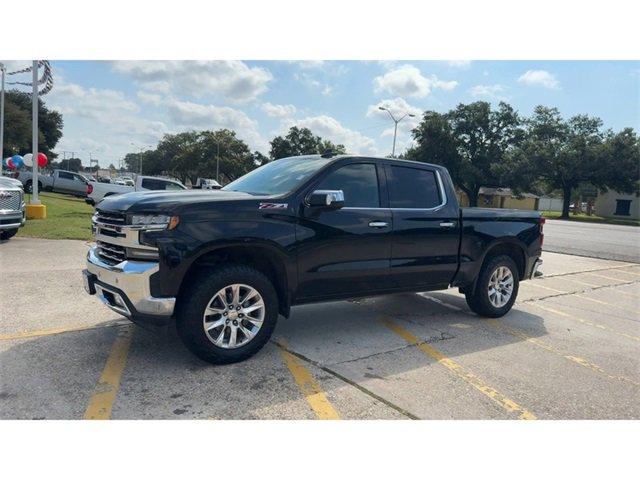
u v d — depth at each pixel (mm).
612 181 51594
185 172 82125
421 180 5535
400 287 5324
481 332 5590
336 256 4715
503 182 56875
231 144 76625
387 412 3482
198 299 3941
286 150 77750
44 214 15609
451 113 64125
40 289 6566
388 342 5047
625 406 3770
